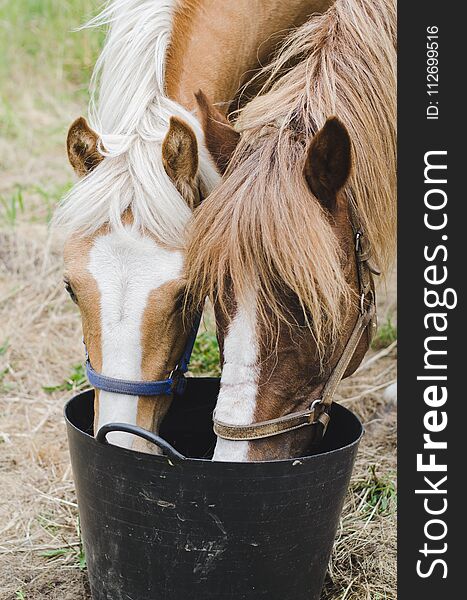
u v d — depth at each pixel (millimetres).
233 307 1571
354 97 1872
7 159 4633
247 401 1579
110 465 1602
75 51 5582
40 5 5863
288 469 1562
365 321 1828
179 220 1719
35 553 2182
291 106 1788
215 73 2156
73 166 1849
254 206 1555
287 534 1624
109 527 1658
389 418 2881
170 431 2158
